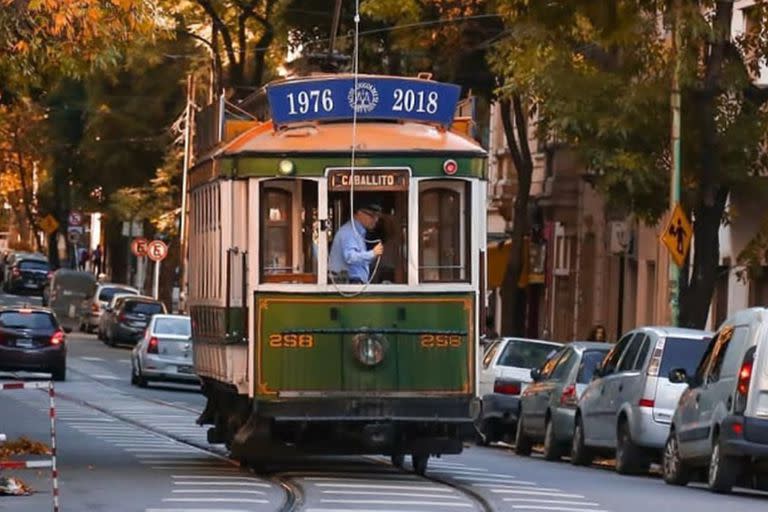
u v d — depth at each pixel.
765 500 48.91
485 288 48.50
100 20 55.97
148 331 111.12
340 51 108.31
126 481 47.22
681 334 59.28
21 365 112.88
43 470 50.47
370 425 48.00
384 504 41.75
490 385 78.50
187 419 79.94
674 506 44.84
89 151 173.75
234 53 130.62
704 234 73.94
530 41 67.81
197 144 58.09
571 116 74.06
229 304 48.22
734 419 50.03
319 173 47.88
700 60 74.19
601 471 61.69
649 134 74.38
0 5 54.25
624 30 51.06
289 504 41.50
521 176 103.88
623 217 110.56
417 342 47.91
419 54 105.50
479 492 46.34
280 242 48.09
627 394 59.69
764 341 50.16
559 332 128.00
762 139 72.69
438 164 48.12
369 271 48.16
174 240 185.38
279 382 47.75
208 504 41.22
